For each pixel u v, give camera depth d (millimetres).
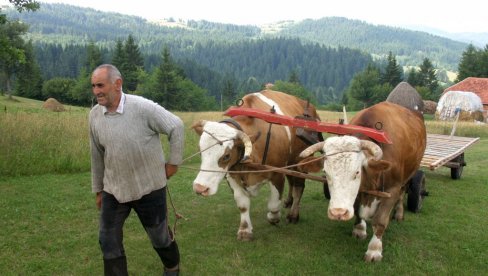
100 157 4266
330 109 102875
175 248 4777
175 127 4176
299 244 6273
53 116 14844
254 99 6777
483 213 8219
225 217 7449
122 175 4113
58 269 5289
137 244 6121
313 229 6930
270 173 6355
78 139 12023
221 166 5453
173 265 4848
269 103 6938
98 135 4066
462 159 11398
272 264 5598
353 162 4980
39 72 85812
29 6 13711
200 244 6188
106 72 3846
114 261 4230
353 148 5027
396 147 5680
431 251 6199
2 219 6938
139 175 4152
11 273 5121
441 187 10445
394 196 5695
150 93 81688
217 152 5391
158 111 4125
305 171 5520
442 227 7258
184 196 8758
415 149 6363
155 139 4203
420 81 93500
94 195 8461
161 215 4406
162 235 4488
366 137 5445
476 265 5777
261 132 6176
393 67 95188
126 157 4047
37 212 7359
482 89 59062
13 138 11391
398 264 5656
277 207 6754
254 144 6070
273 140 6355
